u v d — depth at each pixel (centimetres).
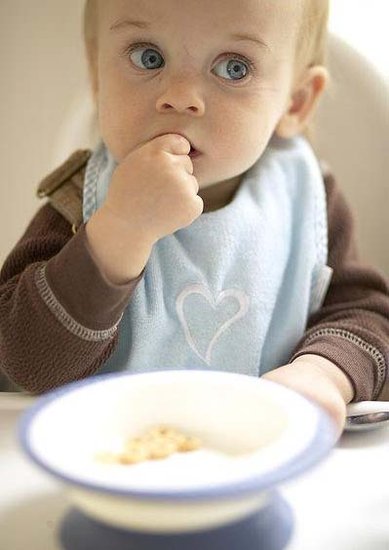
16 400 40
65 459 24
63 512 28
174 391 29
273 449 24
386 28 56
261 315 48
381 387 45
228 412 28
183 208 39
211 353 46
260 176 51
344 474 32
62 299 38
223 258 48
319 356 42
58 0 55
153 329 45
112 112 44
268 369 48
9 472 31
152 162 39
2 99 56
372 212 56
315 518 28
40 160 56
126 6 42
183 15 42
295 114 52
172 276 47
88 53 49
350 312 49
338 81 55
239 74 44
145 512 23
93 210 47
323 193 53
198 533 24
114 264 38
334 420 33
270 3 43
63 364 39
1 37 55
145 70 43
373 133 55
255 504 25
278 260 50
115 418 28
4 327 40
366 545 27
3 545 27
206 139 43
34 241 47
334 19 56
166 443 27
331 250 53
